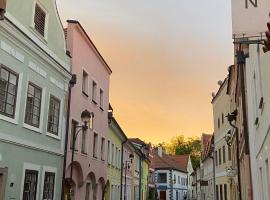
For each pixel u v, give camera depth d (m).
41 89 14.53
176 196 79.56
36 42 13.91
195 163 101.94
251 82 13.57
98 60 22.95
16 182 12.45
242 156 19.16
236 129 21.73
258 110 11.44
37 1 14.12
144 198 51.22
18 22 12.69
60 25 16.42
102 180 24.33
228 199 28.41
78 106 18.69
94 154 22.36
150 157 60.00
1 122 11.61
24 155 13.06
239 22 6.04
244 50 14.17
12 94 12.41
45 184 14.72
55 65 15.59
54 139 15.59
